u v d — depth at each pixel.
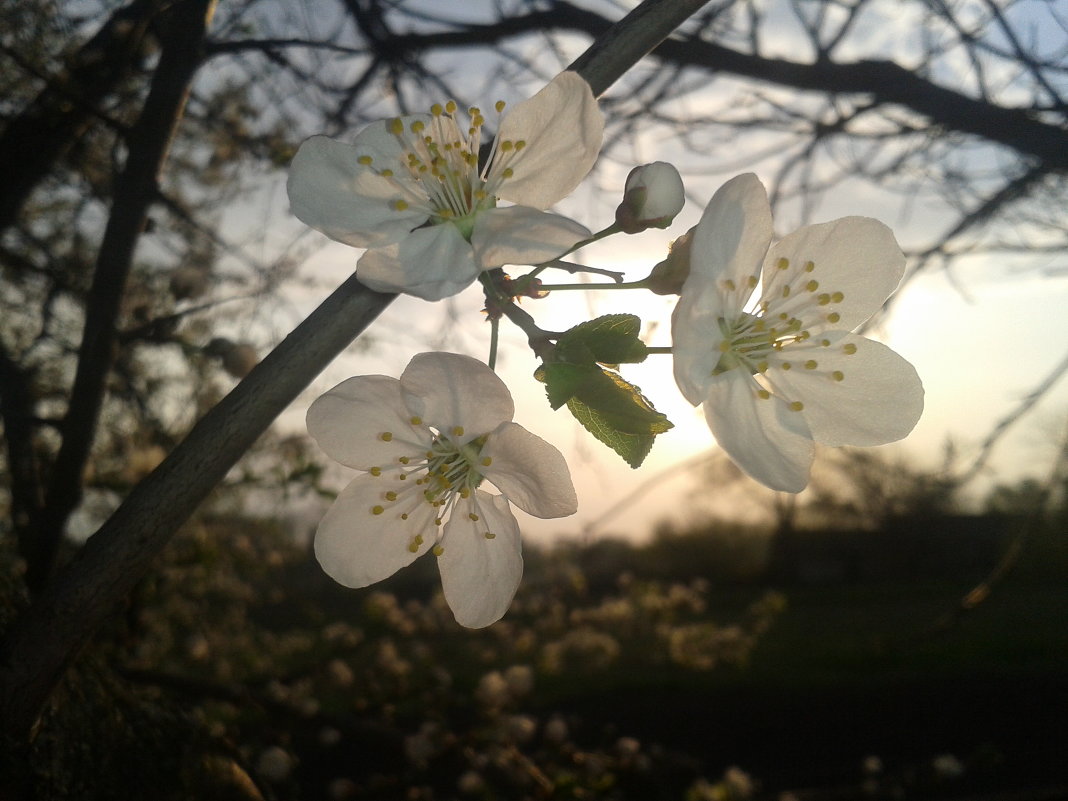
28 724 0.08
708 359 0.08
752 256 0.08
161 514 0.08
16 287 0.24
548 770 0.25
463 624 0.09
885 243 0.09
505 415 0.09
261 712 0.22
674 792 0.31
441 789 0.27
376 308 0.08
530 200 0.09
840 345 0.09
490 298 0.08
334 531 0.09
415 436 0.09
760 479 0.08
